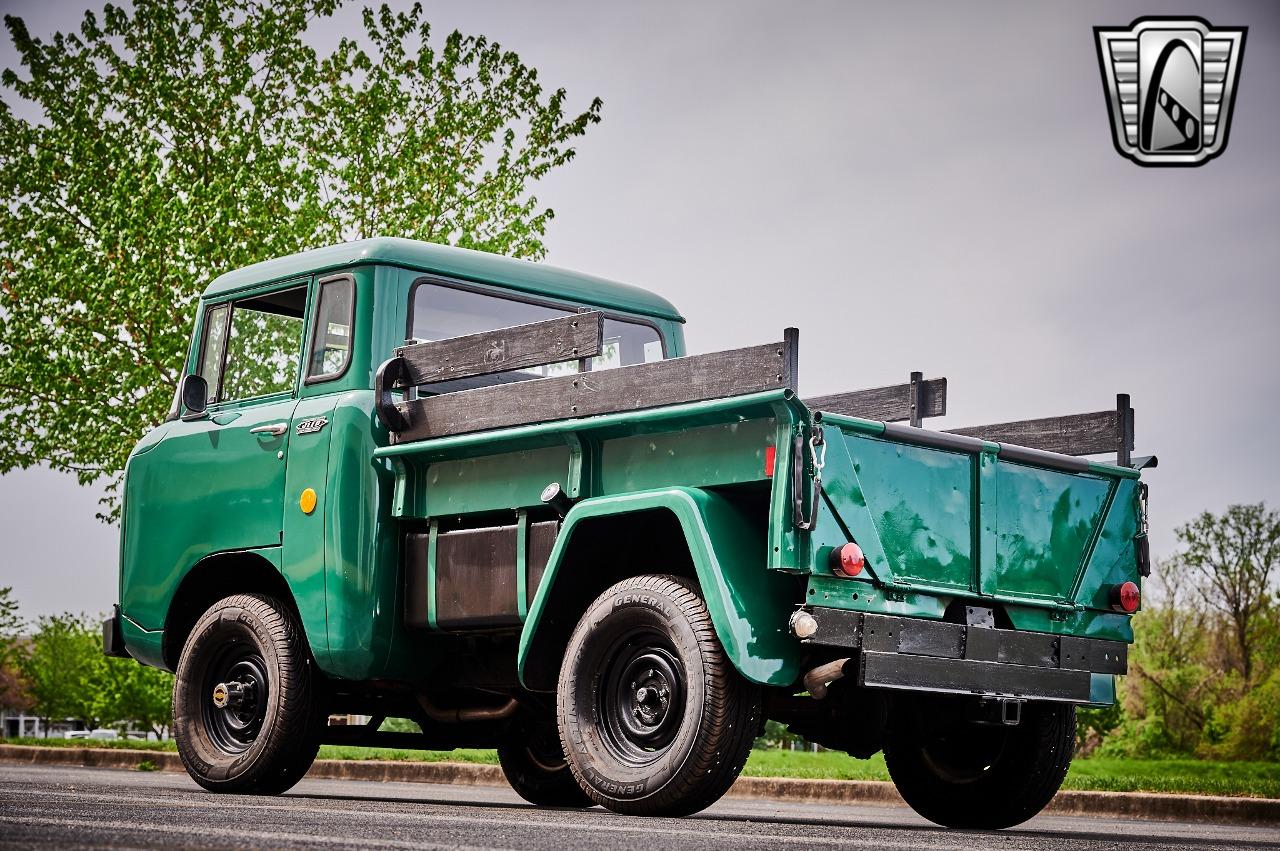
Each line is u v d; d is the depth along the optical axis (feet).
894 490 16.28
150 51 48.57
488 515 19.24
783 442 15.34
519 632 19.25
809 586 15.33
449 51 50.78
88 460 46.52
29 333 46.26
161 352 44.21
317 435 20.92
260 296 23.03
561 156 50.75
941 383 21.25
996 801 19.19
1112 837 17.20
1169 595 118.52
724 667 15.51
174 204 44.78
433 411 19.60
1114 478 19.03
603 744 16.51
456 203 49.34
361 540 20.21
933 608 16.58
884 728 18.29
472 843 11.35
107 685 90.33
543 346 18.25
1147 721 119.75
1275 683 112.57
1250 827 24.88
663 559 17.79
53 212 48.06
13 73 48.37
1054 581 18.06
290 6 49.37
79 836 10.46
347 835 11.82
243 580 22.99
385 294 21.34
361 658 20.04
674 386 16.48
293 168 47.01
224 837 10.91
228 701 21.04
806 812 24.91
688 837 12.85
